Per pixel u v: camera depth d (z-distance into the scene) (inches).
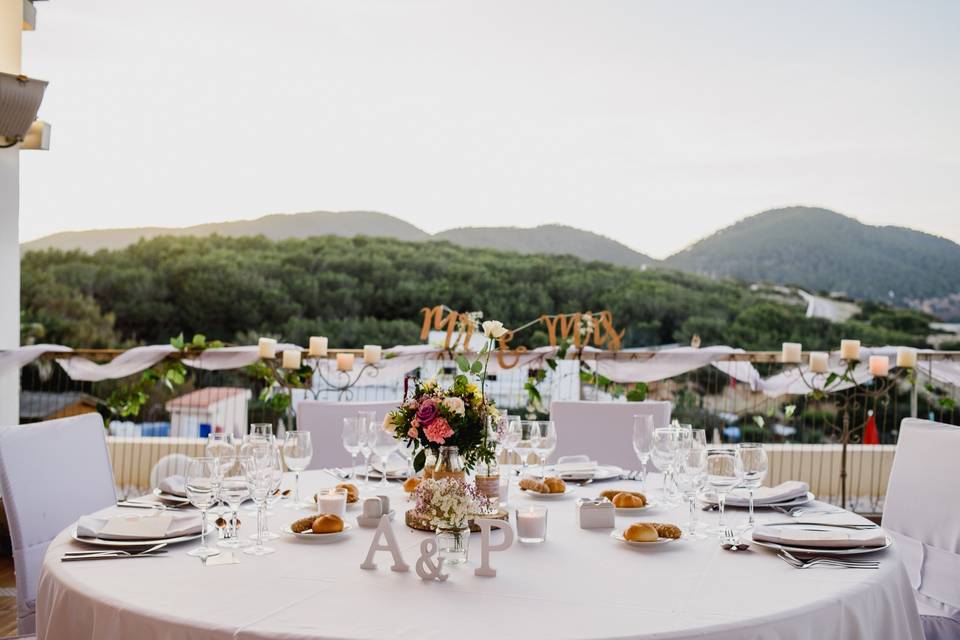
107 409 229.8
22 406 261.9
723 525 87.2
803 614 62.6
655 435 96.2
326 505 92.0
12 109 173.3
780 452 246.8
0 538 196.2
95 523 82.6
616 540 83.3
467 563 75.2
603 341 211.5
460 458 91.1
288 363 207.9
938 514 110.1
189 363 216.5
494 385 206.1
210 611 61.2
